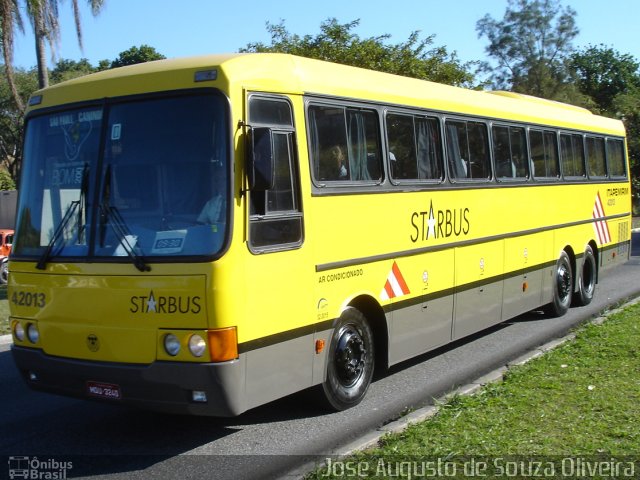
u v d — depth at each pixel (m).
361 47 23.80
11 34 23.34
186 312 5.64
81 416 7.53
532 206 11.47
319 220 6.79
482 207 9.88
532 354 9.23
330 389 7.15
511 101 11.29
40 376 6.46
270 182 5.78
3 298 17.36
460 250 9.31
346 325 7.36
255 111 6.14
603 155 15.12
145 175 6.03
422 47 24.80
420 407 7.40
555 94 62.75
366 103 7.65
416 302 8.38
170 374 5.68
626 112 48.00
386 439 6.00
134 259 5.81
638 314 11.51
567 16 63.62
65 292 6.16
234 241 5.71
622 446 5.63
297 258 6.47
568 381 7.59
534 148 11.78
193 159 5.90
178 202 5.88
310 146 6.76
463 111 9.63
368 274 7.51
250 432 6.81
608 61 69.44
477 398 7.07
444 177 9.01
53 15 23.50
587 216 13.89
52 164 6.47
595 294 15.38
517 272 10.96
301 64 6.86
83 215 6.18
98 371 5.98
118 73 6.40
